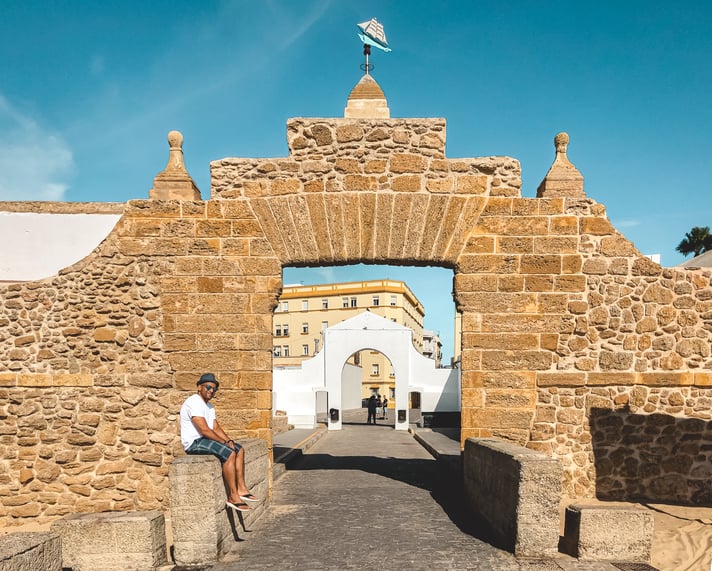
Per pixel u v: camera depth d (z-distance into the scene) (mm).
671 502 9047
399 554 6359
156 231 9492
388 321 31141
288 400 31016
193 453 6797
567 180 9641
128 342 9352
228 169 9609
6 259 14820
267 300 9398
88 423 9219
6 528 8953
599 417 9172
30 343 9352
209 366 9305
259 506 8031
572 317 9273
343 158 9562
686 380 9156
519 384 9195
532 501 6250
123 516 6305
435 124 9609
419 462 14211
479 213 9438
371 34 10750
